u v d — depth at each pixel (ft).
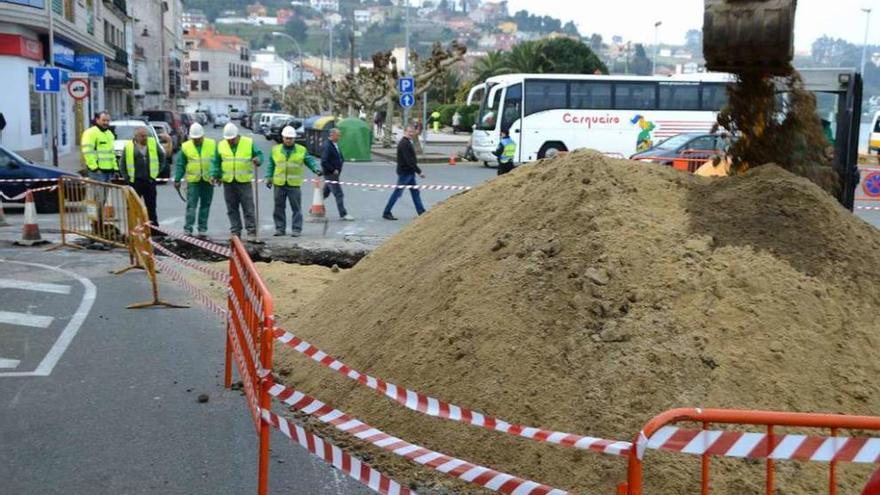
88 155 56.70
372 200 74.38
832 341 17.66
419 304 21.42
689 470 15.10
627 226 19.75
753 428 15.78
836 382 16.89
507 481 12.92
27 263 42.98
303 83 368.89
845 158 44.88
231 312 23.31
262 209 67.56
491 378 17.84
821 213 20.39
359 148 130.00
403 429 18.56
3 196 61.82
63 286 37.37
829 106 45.14
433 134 225.76
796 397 16.37
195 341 28.68
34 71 84.12
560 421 16.42
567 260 19.33
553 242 20.01
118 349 27.58
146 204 51.34
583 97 111.45
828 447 11.28
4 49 104.88
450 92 293.43
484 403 17.49
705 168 58.34
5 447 19.49
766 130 23.43
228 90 517.96
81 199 49.60
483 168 116.26
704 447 11.32
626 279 18.56
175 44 386.52
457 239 23.56
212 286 37.81
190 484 17.61
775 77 22.82
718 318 17.67
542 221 21.01
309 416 21.21
